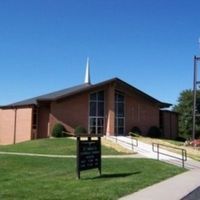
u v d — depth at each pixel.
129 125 50.41
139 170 22.27
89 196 13.63
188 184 17.98
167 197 14.62
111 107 48.78
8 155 29.52
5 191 14.38
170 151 35.81
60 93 49.66
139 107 51.31
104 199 13.30
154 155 32.81
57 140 42.03
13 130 50.50
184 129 81.44
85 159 18.94
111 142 39.94
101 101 49.06
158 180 18.75
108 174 20.31
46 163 25.86
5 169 23.47
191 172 22.56
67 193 14.09
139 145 39.31
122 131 49.91
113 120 48.72
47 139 43.31
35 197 13.27
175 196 14.86
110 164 24.88
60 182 16.95
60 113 46.97
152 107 52.16
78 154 18.53
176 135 59.41
